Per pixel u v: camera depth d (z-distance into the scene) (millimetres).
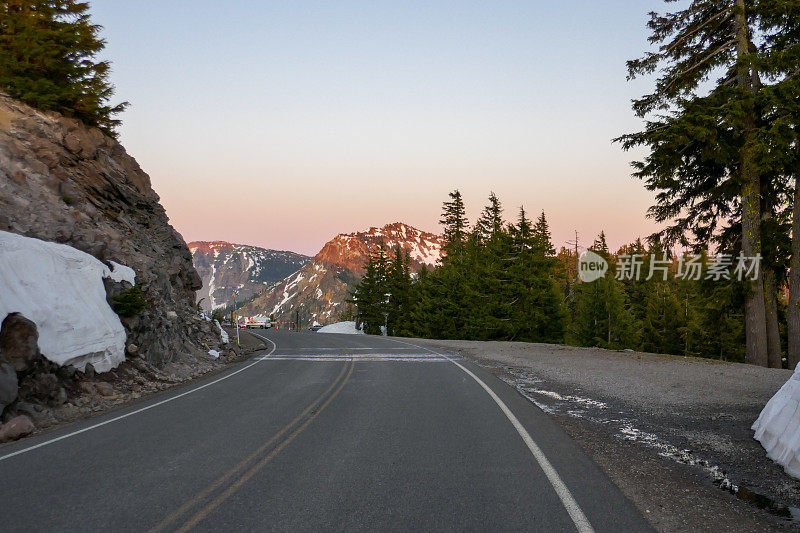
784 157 15711
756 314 17781
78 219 15219
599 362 15227
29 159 15867
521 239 45312
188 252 24719
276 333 44156
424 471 4980
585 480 4688
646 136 18234
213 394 10312
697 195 20453
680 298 45938
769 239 18250
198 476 4902
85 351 10109
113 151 22469
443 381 11734
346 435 6543
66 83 20984
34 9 21078
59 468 5215
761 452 5742
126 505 4137
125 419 7812
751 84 18188
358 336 36688
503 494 4309
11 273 9328
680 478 4809
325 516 3855
